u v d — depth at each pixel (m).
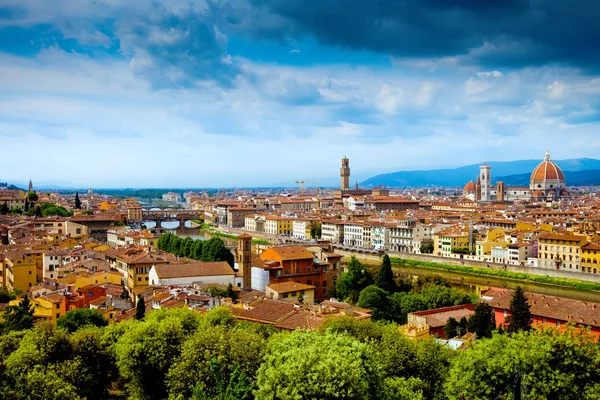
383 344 115.56
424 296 198.75
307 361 87.50
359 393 86.06
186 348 112.94
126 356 118.31
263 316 154.75
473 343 112.31
